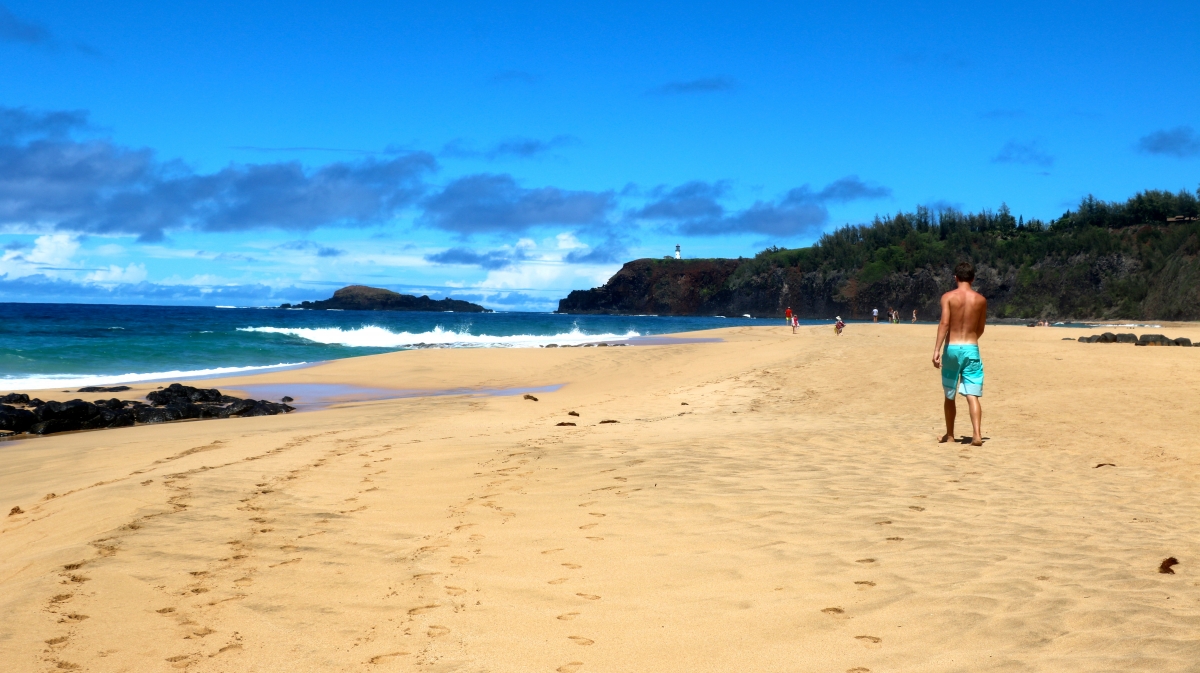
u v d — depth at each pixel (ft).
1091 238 494.59
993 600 11.20
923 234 620.08
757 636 10.21
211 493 19.12
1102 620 10.26
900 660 9.26
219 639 10.48
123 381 67.46
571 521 16.39
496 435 29.99
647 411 39.32
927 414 35.12
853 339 101.76
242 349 112.57
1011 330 159.22
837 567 13.02
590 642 10.20
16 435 38.81
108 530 15.70
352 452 25.68
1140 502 18.30
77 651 10.10
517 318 475.31
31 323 194.08
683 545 14.51
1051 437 27.71
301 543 14.92
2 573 13.51
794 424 32.55
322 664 9.68
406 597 12.00
